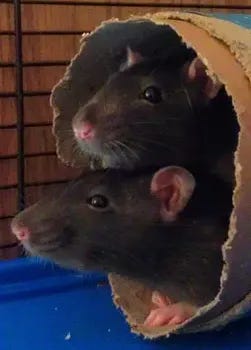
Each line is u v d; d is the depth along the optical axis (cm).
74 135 21
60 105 22
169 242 19
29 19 26
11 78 26
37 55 27
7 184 27
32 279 23
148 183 19
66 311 21
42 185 27
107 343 19
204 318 18
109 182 19
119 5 27
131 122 20
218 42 17
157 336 19
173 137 20
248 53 17
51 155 27
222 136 21
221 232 19
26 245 19
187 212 19
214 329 19
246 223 16
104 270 20
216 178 21
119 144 19
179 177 19
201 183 20
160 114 20
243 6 30
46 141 27
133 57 21
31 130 27
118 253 19
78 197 19
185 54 21
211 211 20
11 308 21
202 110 21
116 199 19
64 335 19
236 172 16
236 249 16
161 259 19
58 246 19
